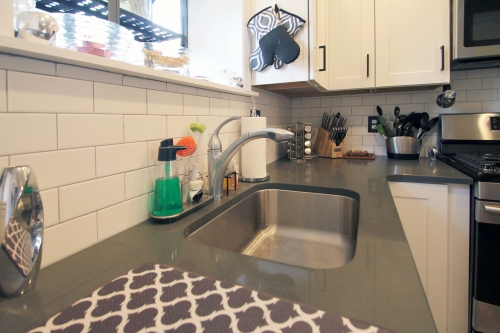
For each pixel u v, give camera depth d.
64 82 0.57
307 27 1.32
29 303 0.42
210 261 0.55
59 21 0.64
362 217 0.77
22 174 0.44
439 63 1.57
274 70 1.39
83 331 0.35
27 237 0.44
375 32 1.68
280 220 1.22
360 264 0.51
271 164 1.79
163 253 0.59
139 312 0.38
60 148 0.57
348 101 2.11
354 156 1.99
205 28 1.41
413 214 1.36
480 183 1.21
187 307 0.39
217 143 0.99
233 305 0.39
